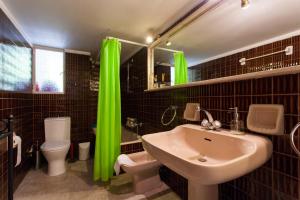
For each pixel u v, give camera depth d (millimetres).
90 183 1862
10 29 1610
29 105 2318
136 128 2516
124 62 3148
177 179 1654
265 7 992
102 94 1861
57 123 2508
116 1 1379
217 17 1259
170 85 1786
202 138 1110
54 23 1784
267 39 971
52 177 2021
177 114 1626
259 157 747
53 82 2680
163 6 1442
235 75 1090
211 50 1323
